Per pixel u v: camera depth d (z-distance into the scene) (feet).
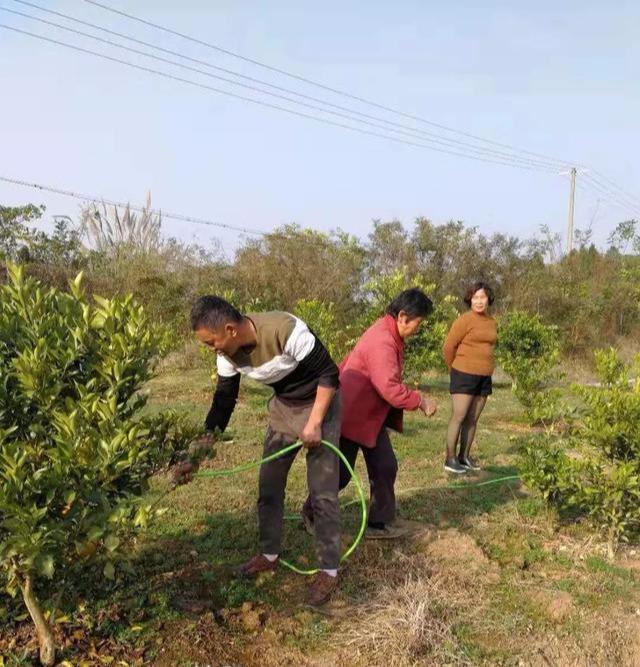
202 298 11.99
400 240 69.15
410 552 15.87
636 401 15.28
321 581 13.23
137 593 13.11
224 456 22.79
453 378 21.61
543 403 29.17
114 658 11.31
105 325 10.64
